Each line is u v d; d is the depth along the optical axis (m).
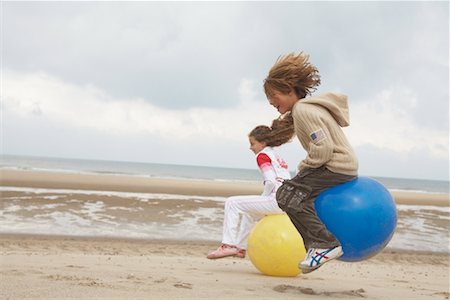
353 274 7.16
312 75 4.32
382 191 4.25
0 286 3.87
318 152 3.99
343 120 4.14
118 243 9.69
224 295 4.07
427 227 15.76
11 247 8.56
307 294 4.48
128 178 33.91
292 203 4.11
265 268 5.87
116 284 4.23
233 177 72.12
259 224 6.05
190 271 5.88
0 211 12.73
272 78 4.32
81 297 3.64
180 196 20.92
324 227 4.07
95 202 16.08
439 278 7.51
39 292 3.73
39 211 13.24
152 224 12.47
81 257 6.99
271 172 6.09
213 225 13.01
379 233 4.12
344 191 4.13
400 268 8.73
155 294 3.89
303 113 4.04
